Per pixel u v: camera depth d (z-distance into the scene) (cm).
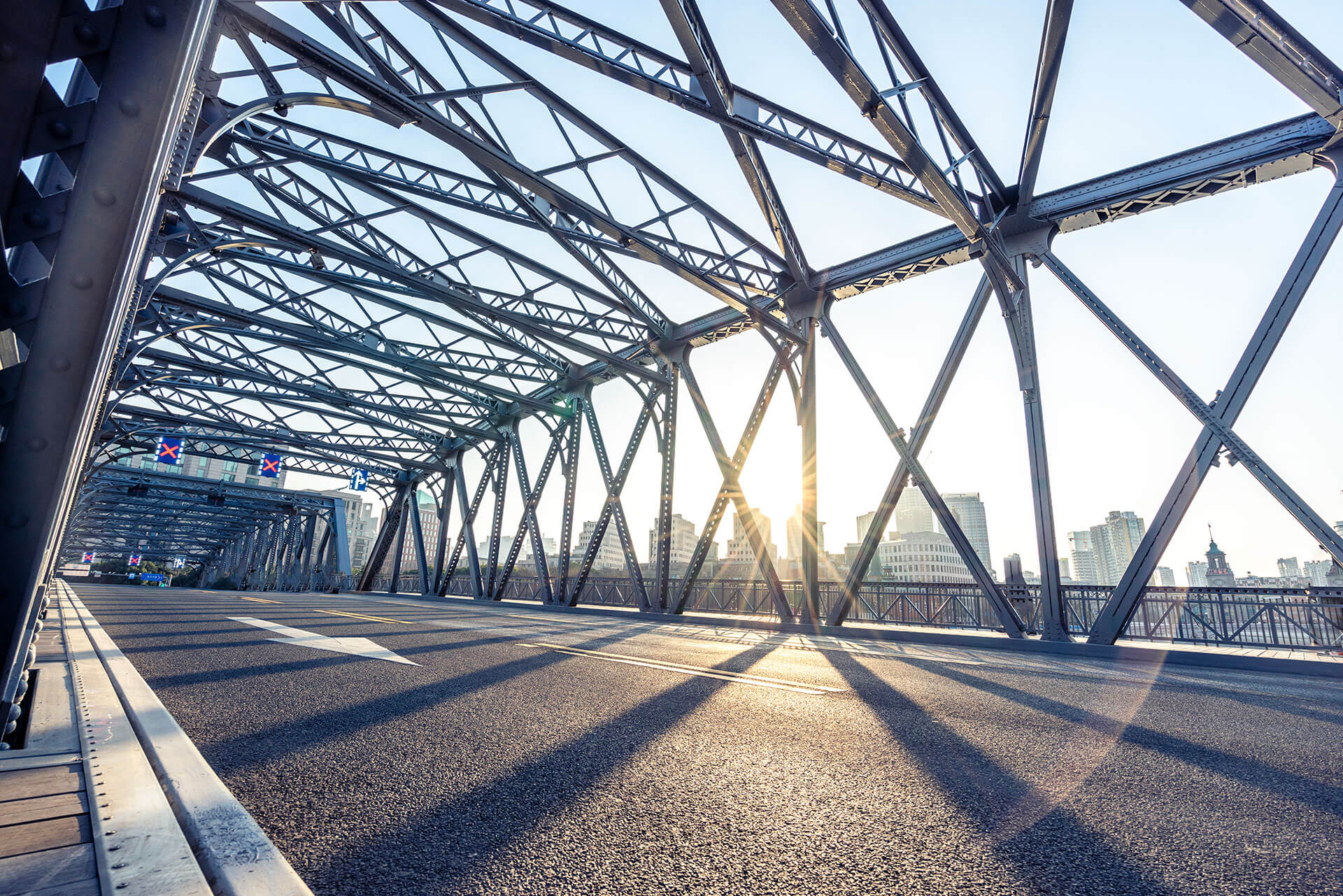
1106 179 1230
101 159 177
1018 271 1324
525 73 1115
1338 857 223
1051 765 334
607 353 1983
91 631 805
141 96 182
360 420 2858
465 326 1967
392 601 2484
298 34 847
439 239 1598
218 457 3102
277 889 170
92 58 177
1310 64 848
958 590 1330
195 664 591
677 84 959
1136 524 13488
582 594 2323
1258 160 1072
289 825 230
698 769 315
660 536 1919
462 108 1148
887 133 926
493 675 585
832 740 380
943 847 227
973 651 1032
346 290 1716
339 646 765
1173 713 494
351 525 11750
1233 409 1000
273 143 1130
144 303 1218
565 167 1244
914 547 12212
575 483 2367
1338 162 1017
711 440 1842
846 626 1411
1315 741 404
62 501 176
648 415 2100
